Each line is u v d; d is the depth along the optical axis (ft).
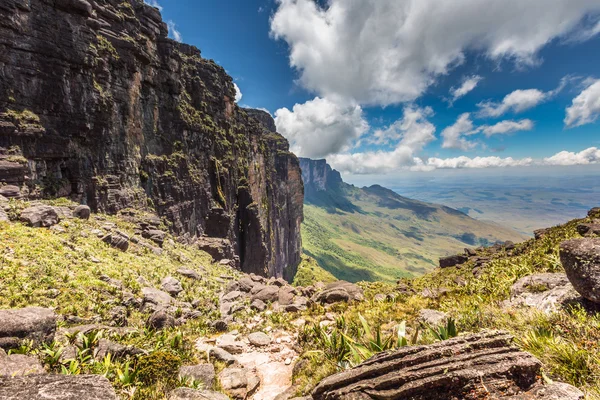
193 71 232.73
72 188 113.09
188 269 103.86
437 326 26.86
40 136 99.04
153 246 114.93
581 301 23.36
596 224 65.26
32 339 25.55
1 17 89.45
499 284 44.70
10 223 69.56
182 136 195.52
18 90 94.58
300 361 33.71
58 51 104.83
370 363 16.70
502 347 15.47
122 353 30.71
